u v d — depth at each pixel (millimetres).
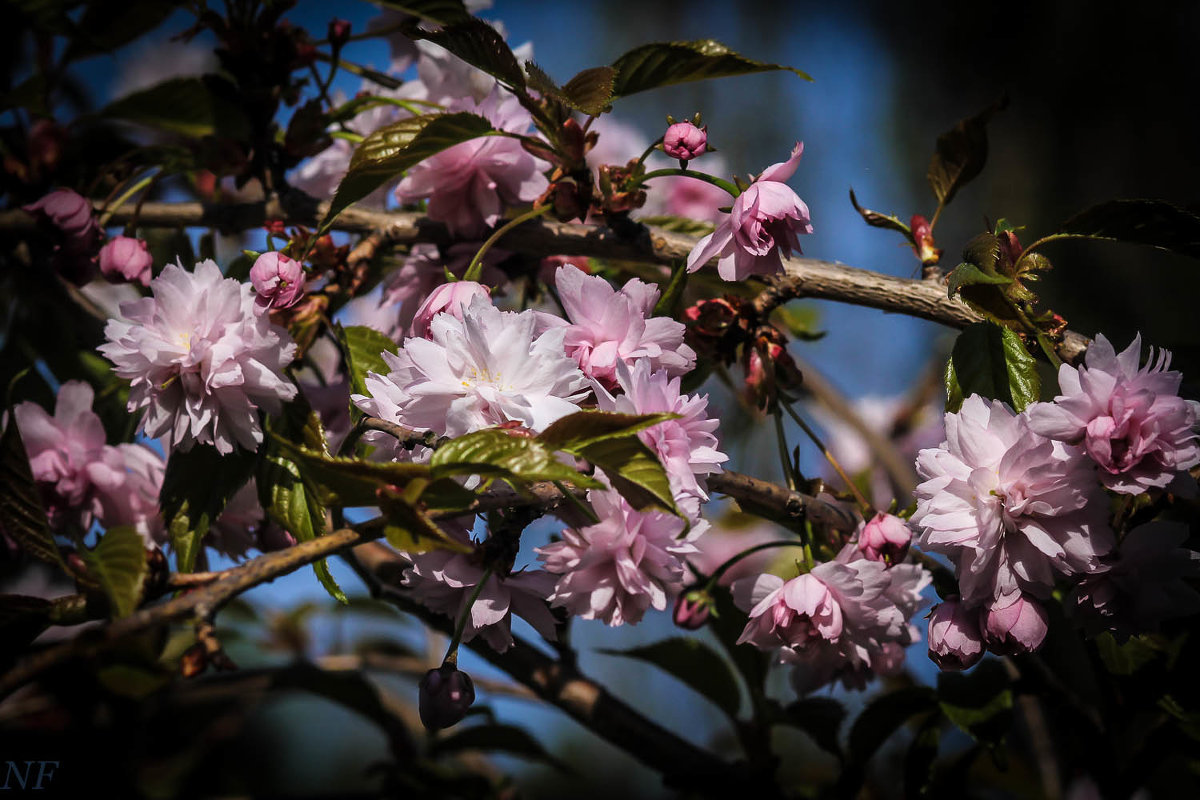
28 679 498
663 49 592
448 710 547
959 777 681
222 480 600
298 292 590
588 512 530
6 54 708
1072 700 638
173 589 528
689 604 623
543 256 637
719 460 549
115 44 695
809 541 590
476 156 622
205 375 579
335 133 666
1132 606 563
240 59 663
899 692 644
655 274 675
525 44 700
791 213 569
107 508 642
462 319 554
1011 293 578
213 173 670
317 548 515
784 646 584
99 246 653
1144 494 571
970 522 553
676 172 602
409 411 541
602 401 542
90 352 729
